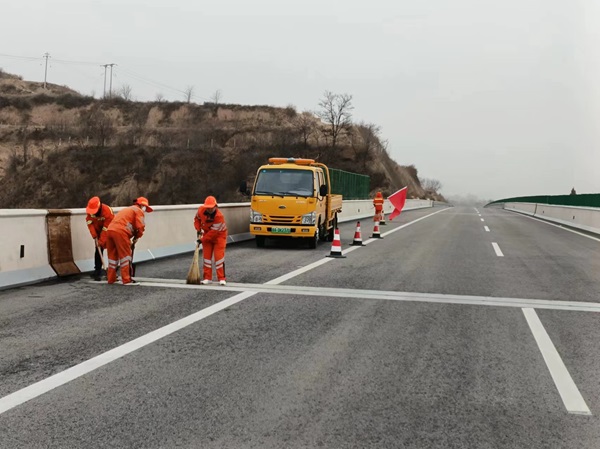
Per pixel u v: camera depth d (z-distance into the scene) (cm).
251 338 572
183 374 457
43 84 14125
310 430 352
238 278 975
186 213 1388
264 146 10381
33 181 9275
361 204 3469
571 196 3222
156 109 12312
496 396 419
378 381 447
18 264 873
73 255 999
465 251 1452
